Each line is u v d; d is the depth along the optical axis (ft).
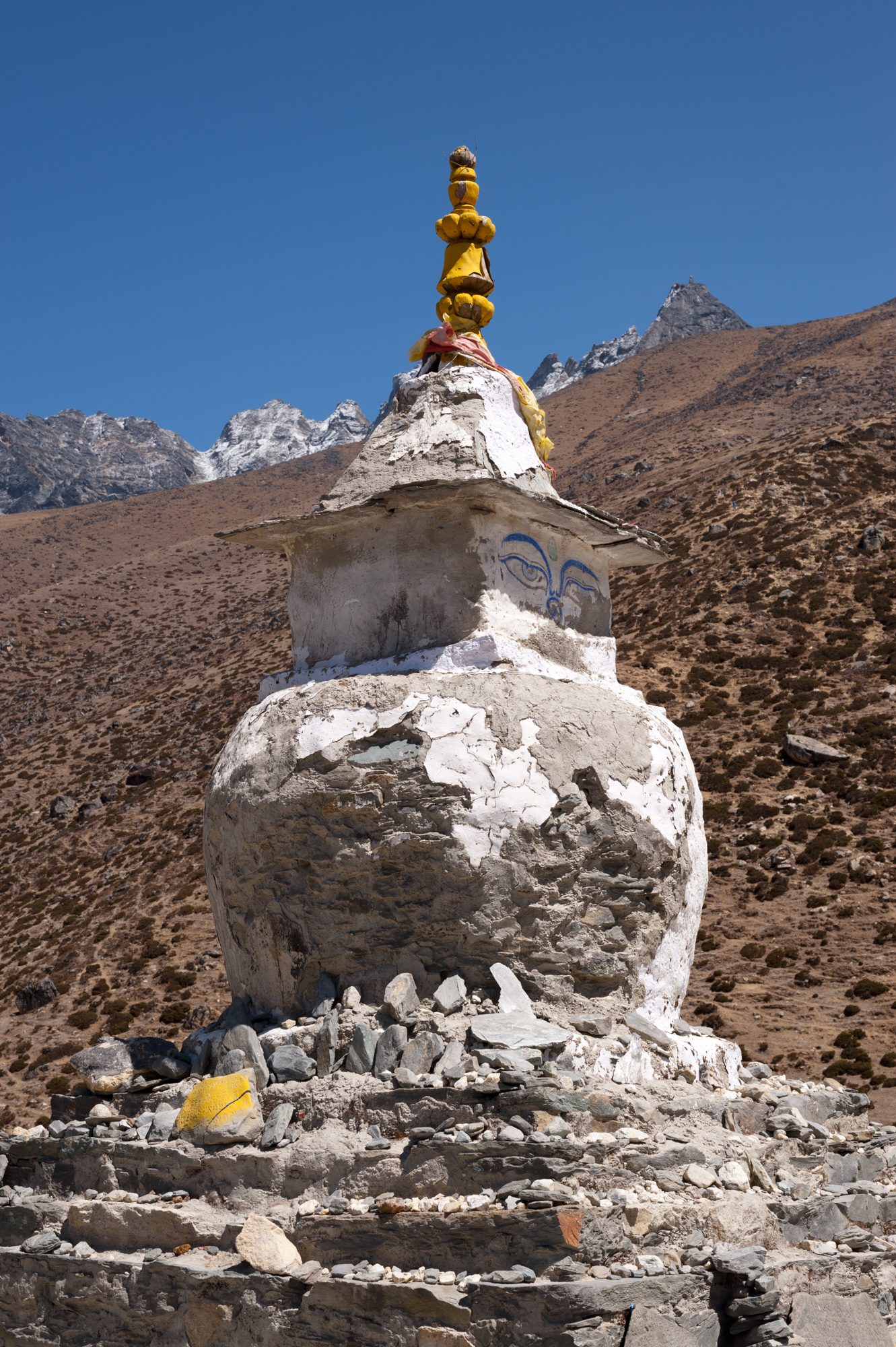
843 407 357.41
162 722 216.95
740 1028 105.70
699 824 23.93
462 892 20.29
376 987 20.65
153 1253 19.01
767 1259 17.74
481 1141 17.29
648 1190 17.31
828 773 146.10
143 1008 124.16
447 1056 19.01
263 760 21.86
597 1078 19.21
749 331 572.51
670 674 172.65
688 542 215.51
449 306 25.50
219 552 389.80
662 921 22.16
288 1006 21.71
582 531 24.38
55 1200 21.07
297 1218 18.03
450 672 21.79
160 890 152.97
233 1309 17.67
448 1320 15.80
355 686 21.91
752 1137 20.40
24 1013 130.82
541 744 21.09
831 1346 17.38
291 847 21.44
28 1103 108.47
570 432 477.36
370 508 22.70
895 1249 19.81
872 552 192.75
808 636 175.01
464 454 22.70
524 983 20.43
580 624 24.86
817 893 126.93
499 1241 16.19
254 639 252.42
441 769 20.59
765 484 225.15
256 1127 19.76
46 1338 19.69
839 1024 104.58
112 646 302.86
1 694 277.85
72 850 176.04
